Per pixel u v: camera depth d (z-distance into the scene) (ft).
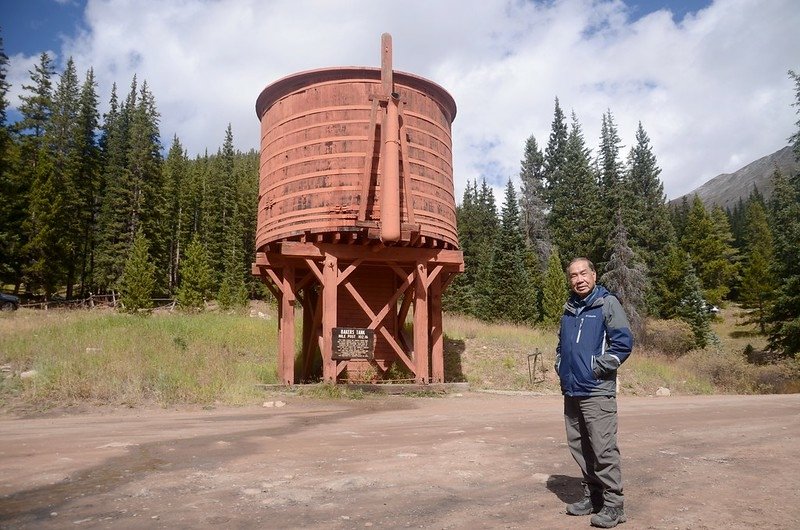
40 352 55.67
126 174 186.91
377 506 14.85
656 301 167.02
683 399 55.16
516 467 20.01
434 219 53.67
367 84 52.39
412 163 52.80
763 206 333.01
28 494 16.20
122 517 13.85
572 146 221.66
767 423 33.73
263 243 55.11
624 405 47.47
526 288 157.48
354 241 52.16
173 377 47.24
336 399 47.29
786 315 117.91
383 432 28.94
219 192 263.29
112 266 175.94
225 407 41.47
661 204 200.54
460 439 26.17
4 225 155.02
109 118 236.02
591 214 178.50
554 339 91.40
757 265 193.57
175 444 24.81
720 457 22.50
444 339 81.30
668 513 14.37
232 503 15.12
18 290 184.14
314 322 59.52
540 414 38.11
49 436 27.35
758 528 13.12
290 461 20.89
